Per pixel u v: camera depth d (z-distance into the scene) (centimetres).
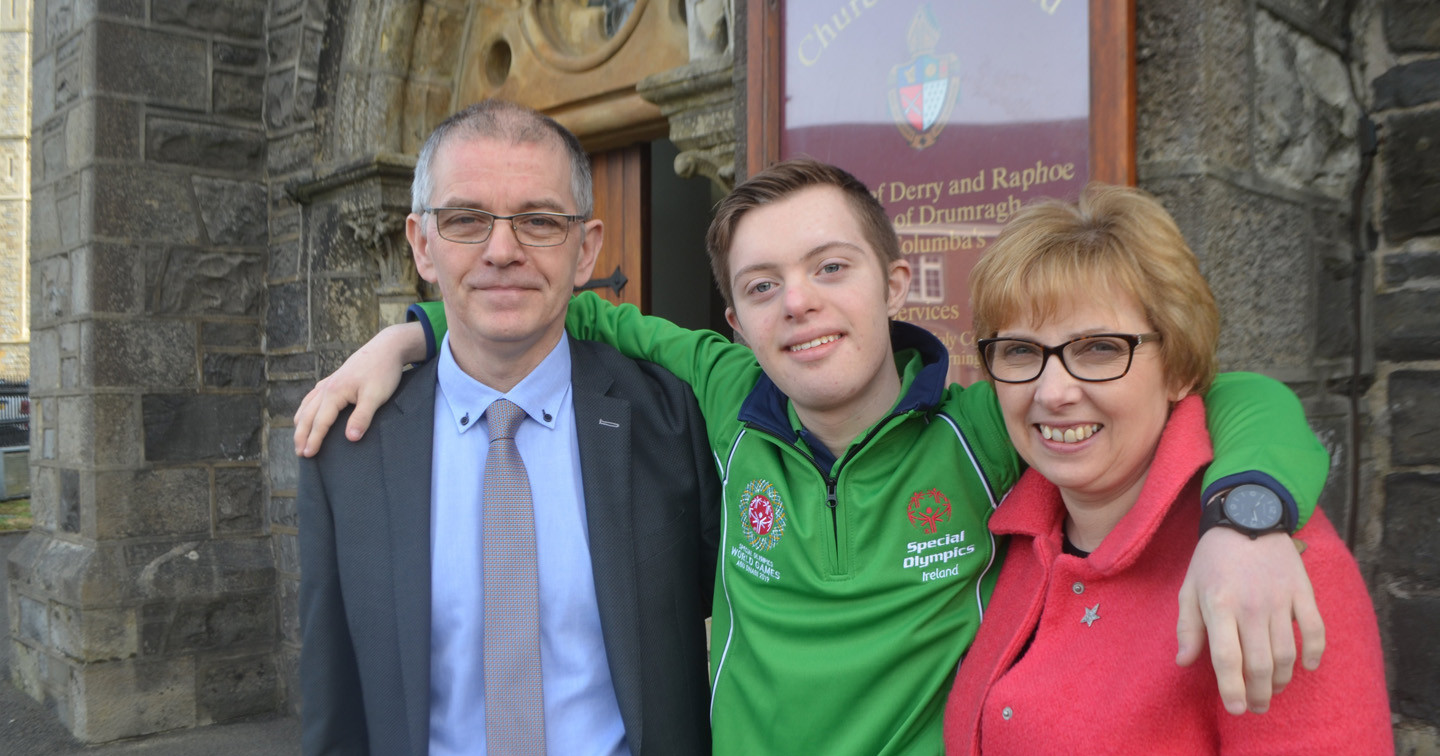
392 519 157
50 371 511
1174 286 110
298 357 489
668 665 158
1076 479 113
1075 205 118
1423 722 245
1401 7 252
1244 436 104
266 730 471
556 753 152
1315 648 84
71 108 486
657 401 173
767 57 259
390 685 152
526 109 158
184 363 489
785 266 133
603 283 424
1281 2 224
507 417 162
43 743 453
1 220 1748
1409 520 250
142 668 464
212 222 498
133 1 475
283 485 496
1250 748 94
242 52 507
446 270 153
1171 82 203
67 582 464
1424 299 248
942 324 228
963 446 139
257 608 495
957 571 133
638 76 378
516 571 155
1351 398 252
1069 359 112
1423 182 249
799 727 132
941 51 227
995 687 116
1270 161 221
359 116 446
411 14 441
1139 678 104
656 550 161
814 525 138
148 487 477
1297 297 229
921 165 231
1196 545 103
